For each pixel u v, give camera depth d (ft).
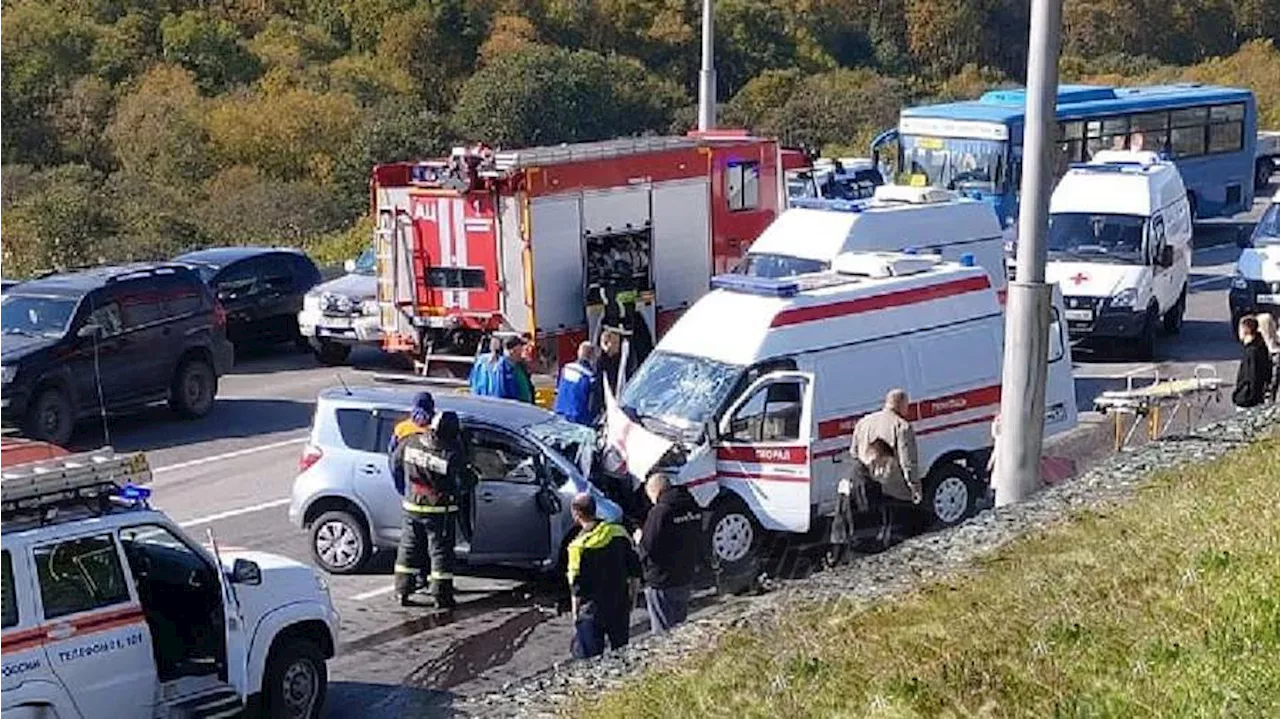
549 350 78.13
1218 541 33.24
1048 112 49.14
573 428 52.54
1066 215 91.30
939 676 27.81
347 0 238.07
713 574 51.16
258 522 59.93
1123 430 67.36
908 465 50.34
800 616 35.27
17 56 205.67
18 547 33.71
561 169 78.38
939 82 258.78
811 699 28.32
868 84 236.02
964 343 57.21
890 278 56.90
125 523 35.58
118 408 74.54
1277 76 246.47
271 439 73.87
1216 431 54.03
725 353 53.16
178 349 77.30
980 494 57.00
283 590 38.45
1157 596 30.37
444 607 49.49
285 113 195.11
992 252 79.36
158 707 35.73
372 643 46.70
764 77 229.86
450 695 42.37
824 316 53.98
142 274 76.89
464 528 49.78
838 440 53.31
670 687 31.37
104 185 175.01
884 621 32.78
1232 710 24.26
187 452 71.56
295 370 91.09
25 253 134.51
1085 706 25.43
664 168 83.51
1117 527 38.27
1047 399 60.39
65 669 34.04
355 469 52.65
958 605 33.04
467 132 204.03
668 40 246.68
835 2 265.34
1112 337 88.22
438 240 79.15
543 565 50.49
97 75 209.46
